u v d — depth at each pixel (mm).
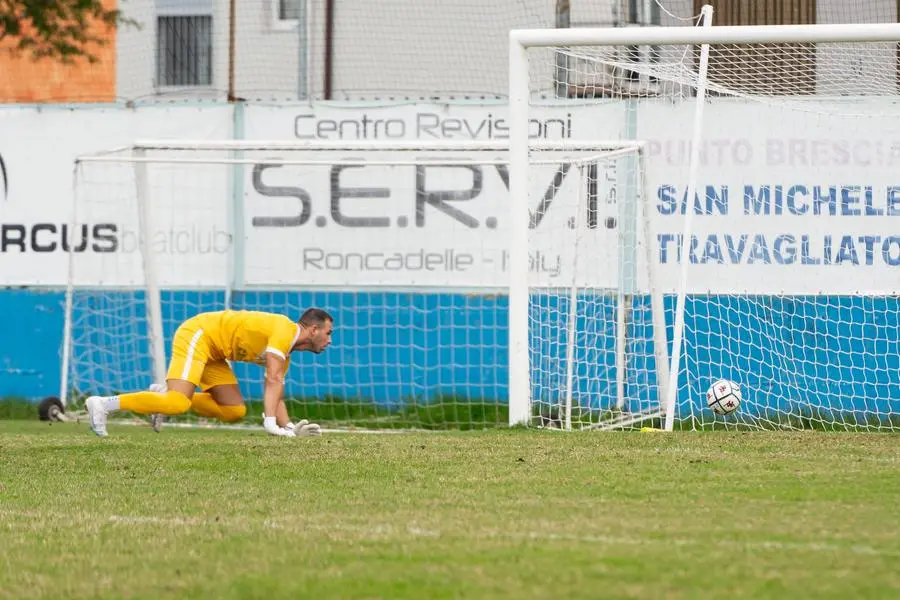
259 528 18547
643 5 48438
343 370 49438
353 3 50906
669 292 47344
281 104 49531
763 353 46938
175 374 35188
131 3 52031
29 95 52562
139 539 17766
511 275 37281
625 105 47625
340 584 14383
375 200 49250
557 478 24031
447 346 49062
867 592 13609
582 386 46344
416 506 20641
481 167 48719
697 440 31344
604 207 47188
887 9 47531
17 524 19391
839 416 45938
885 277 46625
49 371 50188
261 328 35219
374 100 49188
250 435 37000
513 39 37469
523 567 15180
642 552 16109
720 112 47062
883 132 46375
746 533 17562
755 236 47062
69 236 47500
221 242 49938
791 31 36250
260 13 51188
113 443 32906
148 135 50188
